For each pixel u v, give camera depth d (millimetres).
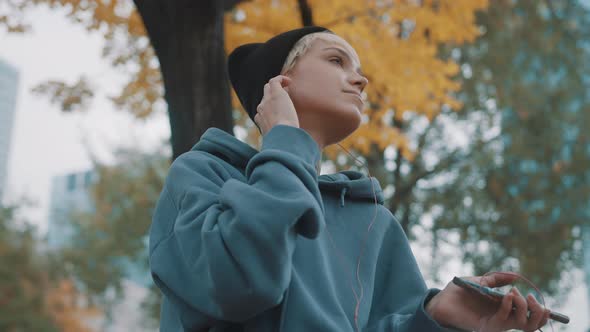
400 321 1376
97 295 14062
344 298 1315
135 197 11297
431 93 5770
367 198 1523
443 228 9602
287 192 1118
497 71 9617
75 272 13445
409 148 5664
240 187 1129
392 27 5344
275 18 4918
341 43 1529
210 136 1444
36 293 14883
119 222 11391
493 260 9789
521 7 9898
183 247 1167
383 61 5199
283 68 1538
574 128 10367
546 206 9992
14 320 14359
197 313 1179
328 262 1345
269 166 1166
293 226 1104
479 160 9719
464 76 9430
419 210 9656
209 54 3639
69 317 15297
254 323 1194
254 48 1729
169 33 3666
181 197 1273
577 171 9992
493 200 9984
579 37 10320
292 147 1239
